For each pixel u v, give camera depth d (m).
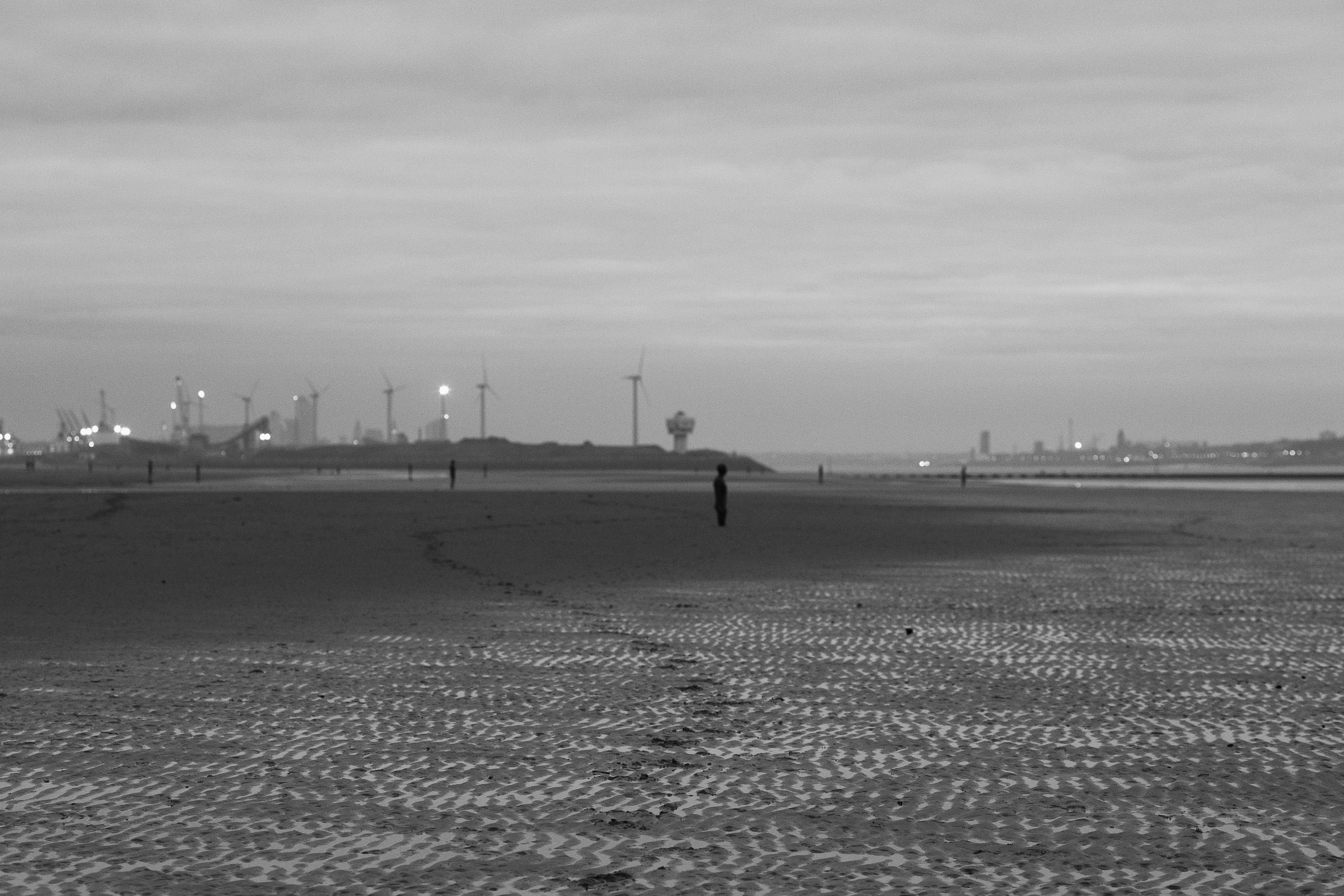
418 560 28.41
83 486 86.31
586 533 37.56
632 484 97.69
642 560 28.78
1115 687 13.27
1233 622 18.48
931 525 42.78
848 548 32.53
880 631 17.44
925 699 12.51
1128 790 9.16
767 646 15.94
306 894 6.96
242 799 8.79
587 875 7.31
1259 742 10.70
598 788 9.12
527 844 7.88
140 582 23.66
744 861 7.57
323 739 10.62
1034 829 8.23
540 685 13.16
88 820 8.27
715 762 9.94
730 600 21.06
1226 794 9.06
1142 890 7.09
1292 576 25.61
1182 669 14.38
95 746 10.29
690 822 8.35
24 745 10.30
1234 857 7.64
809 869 7.43
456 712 11.76
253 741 10.54
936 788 9.18
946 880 7.25
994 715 11.77
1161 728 11.23
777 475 153.00
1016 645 16.12
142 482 97.31
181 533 36.25
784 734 10.92
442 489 75.50
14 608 19.69
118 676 13.57
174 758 9.91
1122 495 78.56
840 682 13.48
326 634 16.86
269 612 19.34
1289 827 8.27
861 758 10.09
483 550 31.11
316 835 8.00
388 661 14.65
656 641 16.39
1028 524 44.19
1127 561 29.31
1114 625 18.14
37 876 7.18
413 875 7.27
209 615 18.86
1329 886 7.14
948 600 21.27
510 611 19.48
